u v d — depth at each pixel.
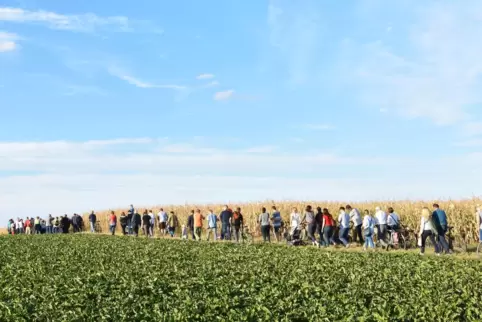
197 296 13.68
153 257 23.98
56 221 57.72
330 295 13.91
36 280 17.58
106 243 33.00
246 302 13.01
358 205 42.75
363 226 31.11
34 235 46.09
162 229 45.62
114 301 13.51
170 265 20.75
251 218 45.47
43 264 22.25
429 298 12.85
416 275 16.66
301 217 43.09
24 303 13.38
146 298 13.65
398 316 11.45
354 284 15.30
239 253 25.17
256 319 11.36
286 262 21.06
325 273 17.73
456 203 36.03
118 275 17.97
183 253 25.58
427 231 26.94
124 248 28.92
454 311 11.92
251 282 15.97
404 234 32.12
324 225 32.97
